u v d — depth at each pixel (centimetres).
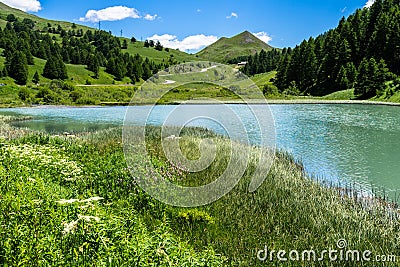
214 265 503
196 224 765
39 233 438
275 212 857
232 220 802
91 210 518
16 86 8875
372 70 6706
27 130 2350
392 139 2467
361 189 1299
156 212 800
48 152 1105
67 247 423
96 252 409
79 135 2047
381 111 4628
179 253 470
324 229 770
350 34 9200
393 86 6469
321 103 6328
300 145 2216
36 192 613
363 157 1895
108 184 917
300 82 9206
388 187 1343
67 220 472
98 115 4784
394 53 7850
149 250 437
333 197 1032
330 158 1858
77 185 877
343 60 8538
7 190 611
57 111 5628
